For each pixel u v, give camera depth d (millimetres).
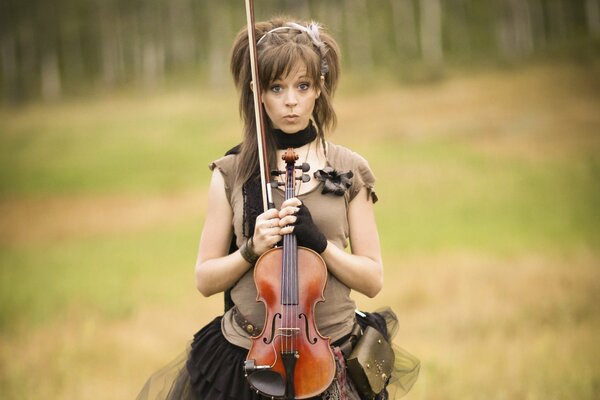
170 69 88000
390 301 18344
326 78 4570
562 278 19453
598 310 16109
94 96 82875
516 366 11406
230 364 4363
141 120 66812
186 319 17328
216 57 82375
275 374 3982
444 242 26578
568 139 48188
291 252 4141
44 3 99438
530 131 50781
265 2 85625
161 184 45656
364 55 81062
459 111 57969
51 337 15305
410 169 41875
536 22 85500
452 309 17031
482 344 13547
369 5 89375
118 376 12602
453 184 38250
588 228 28266
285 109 4367
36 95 86625
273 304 4129
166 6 93812
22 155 59000
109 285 22453
